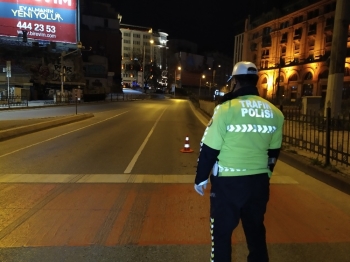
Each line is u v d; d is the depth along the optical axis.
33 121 16.86
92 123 19.09
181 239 3.72
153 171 7.14
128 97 61.75
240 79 2.59
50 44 45.62
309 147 9.11
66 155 9.00
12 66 39.72
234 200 2.39
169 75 109.06
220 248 2.47
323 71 51.28
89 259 3.26
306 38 56.78
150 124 19.11
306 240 3.74
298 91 56.94
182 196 5.31
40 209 4.64
